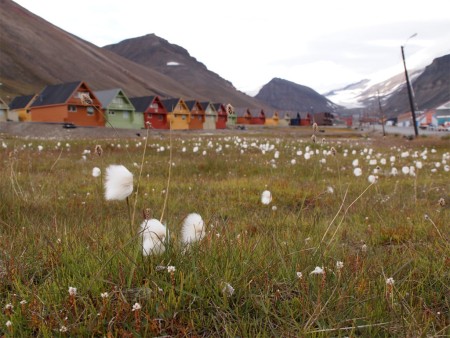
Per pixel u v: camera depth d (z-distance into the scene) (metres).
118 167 2.89
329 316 2.67
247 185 9.99
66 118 68.62
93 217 6.21
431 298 3.25
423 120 177.38
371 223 6.52
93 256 3.37
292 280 3.21
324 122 174.75
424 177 12.38
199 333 2.64
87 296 2.80
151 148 20.00
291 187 9.82
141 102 81.69
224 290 2.84
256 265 3.31
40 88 179.88
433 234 5.06
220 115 104.25
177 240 3.38
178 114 88.38
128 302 2.82
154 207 7.34
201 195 8.87
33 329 2.60
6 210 6.14
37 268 3.46
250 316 2.83
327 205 8.18
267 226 5.73
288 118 156.38
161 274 3.08
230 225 5.51
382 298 2.99
